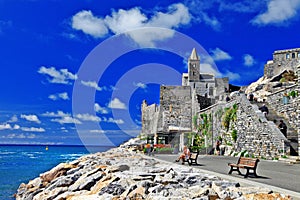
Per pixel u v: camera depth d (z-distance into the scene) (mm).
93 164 22234
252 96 33375
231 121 33094
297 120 25359
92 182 15695
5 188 25000
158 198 10070
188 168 16922
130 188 11906
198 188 10898
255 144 28141
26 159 61281
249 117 29438
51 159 60688
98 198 11320
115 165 18656
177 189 11305
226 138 34125
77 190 15555
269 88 44688
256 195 9328
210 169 17688
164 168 15562
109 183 13219
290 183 12680
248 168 14375
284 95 27531
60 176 21281
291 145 24281
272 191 10023
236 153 31281
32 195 19188
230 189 10398
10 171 37875
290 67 59250
